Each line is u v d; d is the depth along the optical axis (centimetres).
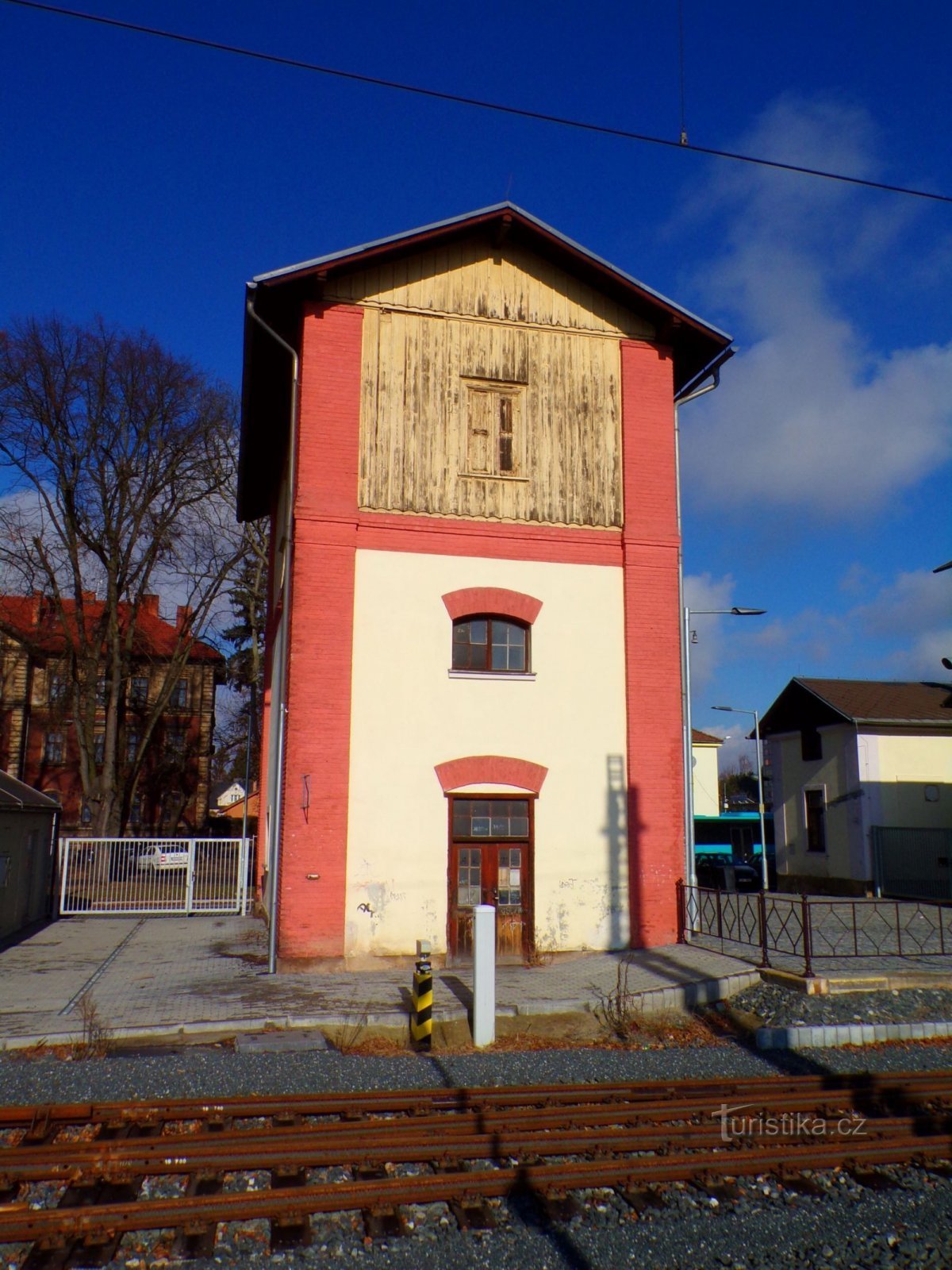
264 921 2011
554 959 1412
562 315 1612
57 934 1861
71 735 4484
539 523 1548
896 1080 882
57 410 3141
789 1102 801
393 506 1488
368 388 1507
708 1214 614
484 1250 561
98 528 3312
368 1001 1155
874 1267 555
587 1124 756
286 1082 841
